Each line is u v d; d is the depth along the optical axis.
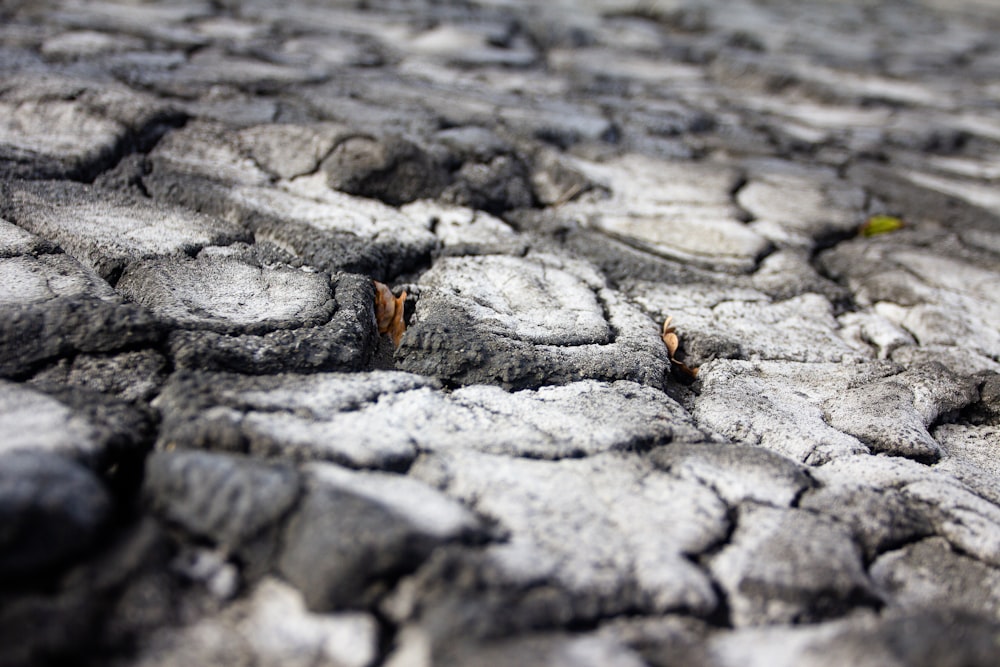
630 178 0.59
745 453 0.37
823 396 0.42
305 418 0.36
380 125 0.58
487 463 0.35
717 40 1.06
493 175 0.55
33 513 0.30
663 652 0.31
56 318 0.37
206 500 0.32
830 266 0.52
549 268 0.48
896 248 0.54
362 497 0.32
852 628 0.31
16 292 0.39
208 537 0.32
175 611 0.30
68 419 0.34
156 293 0.40
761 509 0.35
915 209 0.59
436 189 0.52
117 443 0.33
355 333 0.40
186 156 0.52
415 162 0.52
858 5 1.47
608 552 0.33
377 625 0.30
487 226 0.51
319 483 0.32
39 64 0.59
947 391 0.43
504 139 0.58
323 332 0.40
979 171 0.67
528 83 0.77
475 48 0.86
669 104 0.75
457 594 0.31
